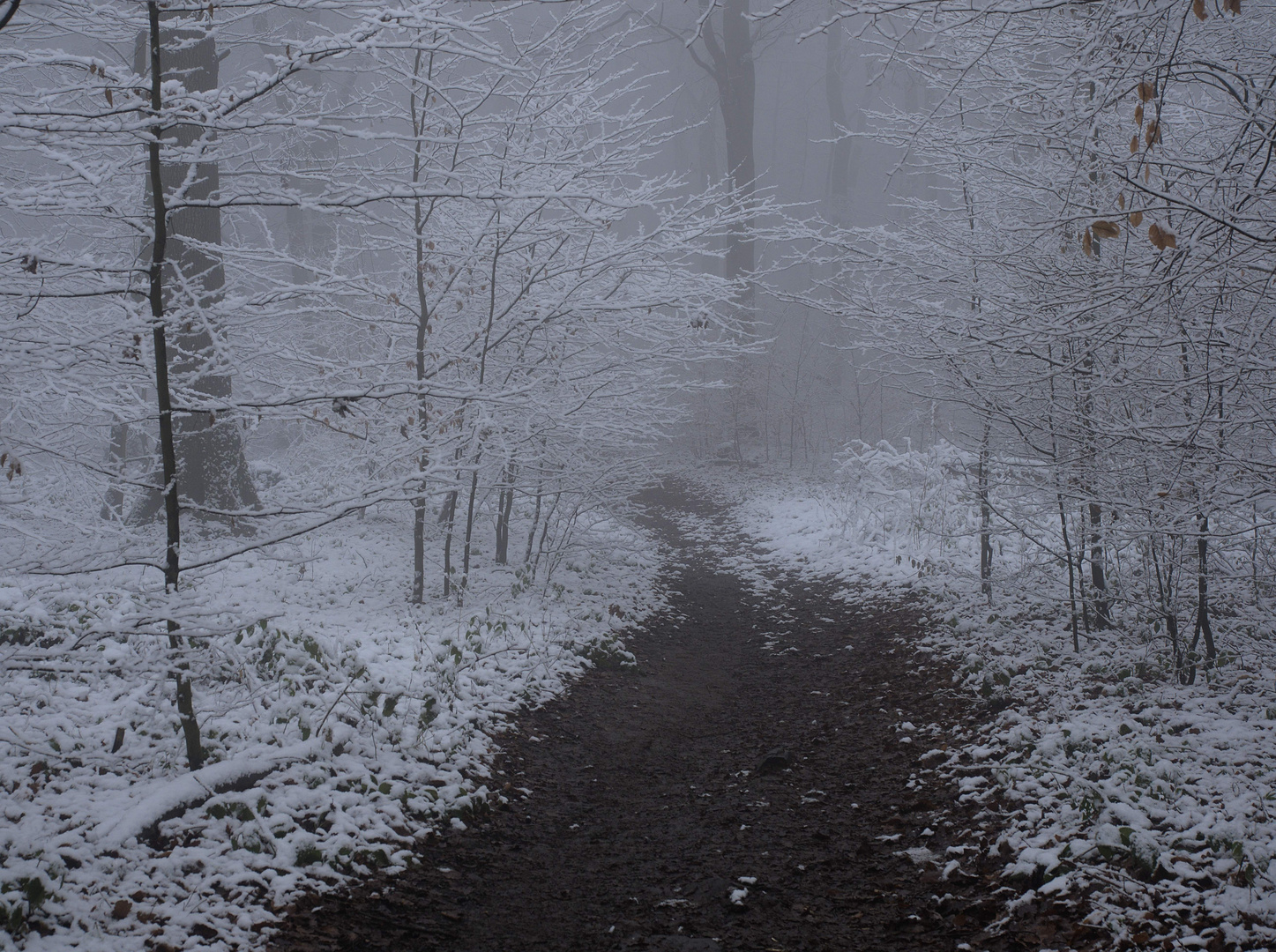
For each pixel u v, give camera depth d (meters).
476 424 7.88
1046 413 6.32
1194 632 6.18
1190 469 5.12
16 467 3.83
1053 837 4.04
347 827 4.22
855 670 7.96
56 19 4.61
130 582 7.95
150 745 4.84
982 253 6.61
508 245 8.85
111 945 3.13
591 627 9.04
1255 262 4.43
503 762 5.62
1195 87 6.12
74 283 5.37
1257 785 4.26
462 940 3.65
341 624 7.71
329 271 5.78
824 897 4.09
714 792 5.57
